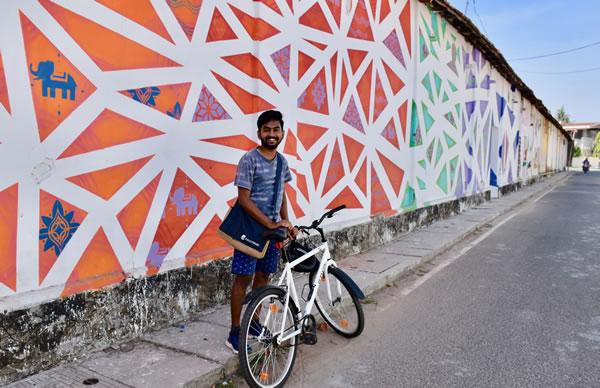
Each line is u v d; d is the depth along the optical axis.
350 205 6.77
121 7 3.43
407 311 4.55
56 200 3.08
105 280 3.36
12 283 2.88
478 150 14.01
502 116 17.31
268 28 4.86
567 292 5.06
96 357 3.20
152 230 3.76
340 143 6.43
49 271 3.07
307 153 5.68
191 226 4.11
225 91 4.39
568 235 8.85
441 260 6.85
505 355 3.45
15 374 2.84
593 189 22.33
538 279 5.64
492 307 4.60
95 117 3.29
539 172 29.58
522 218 11.59
